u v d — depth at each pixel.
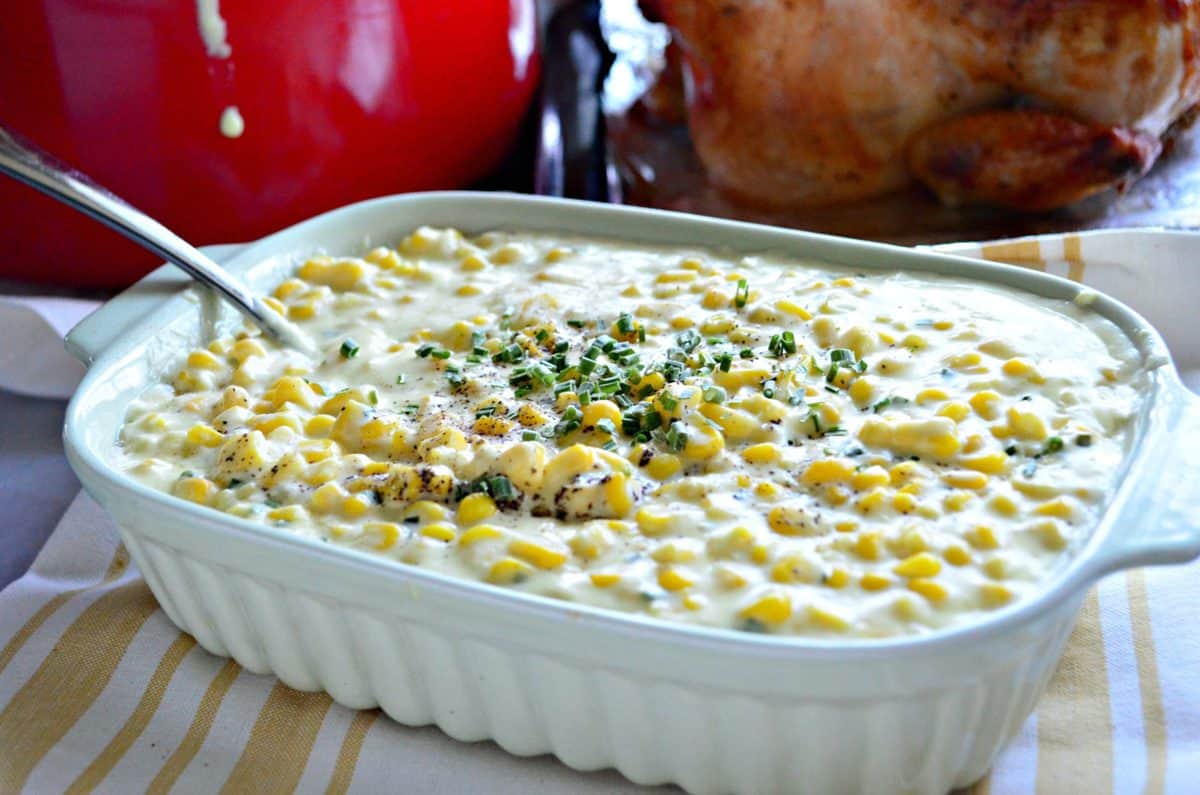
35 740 0.61
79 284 0.84
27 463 0.77
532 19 0.90
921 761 0.55
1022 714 0.57
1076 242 0.75
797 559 0.56
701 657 0.52
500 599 0.54
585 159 0.92
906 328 0.66
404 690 0.59
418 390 0.67
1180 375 0.76
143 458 0.64
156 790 0.60
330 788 0.59
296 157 0.81
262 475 0.62
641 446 0.61
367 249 0.76
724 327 0.67
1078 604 0.57
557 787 0.59
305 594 0.58
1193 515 0.55
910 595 0.54
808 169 0.87
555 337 0.68
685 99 0.94
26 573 0.70
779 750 0.55
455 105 0.85
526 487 0.59
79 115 0.77
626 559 0.57
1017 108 0.84
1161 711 0.60
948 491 0.58
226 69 0.77
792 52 0.83
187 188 0.80
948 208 0.88
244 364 0.68
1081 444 0.60
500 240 0.76
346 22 0.79
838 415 0.62
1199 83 0.81
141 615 0.65
